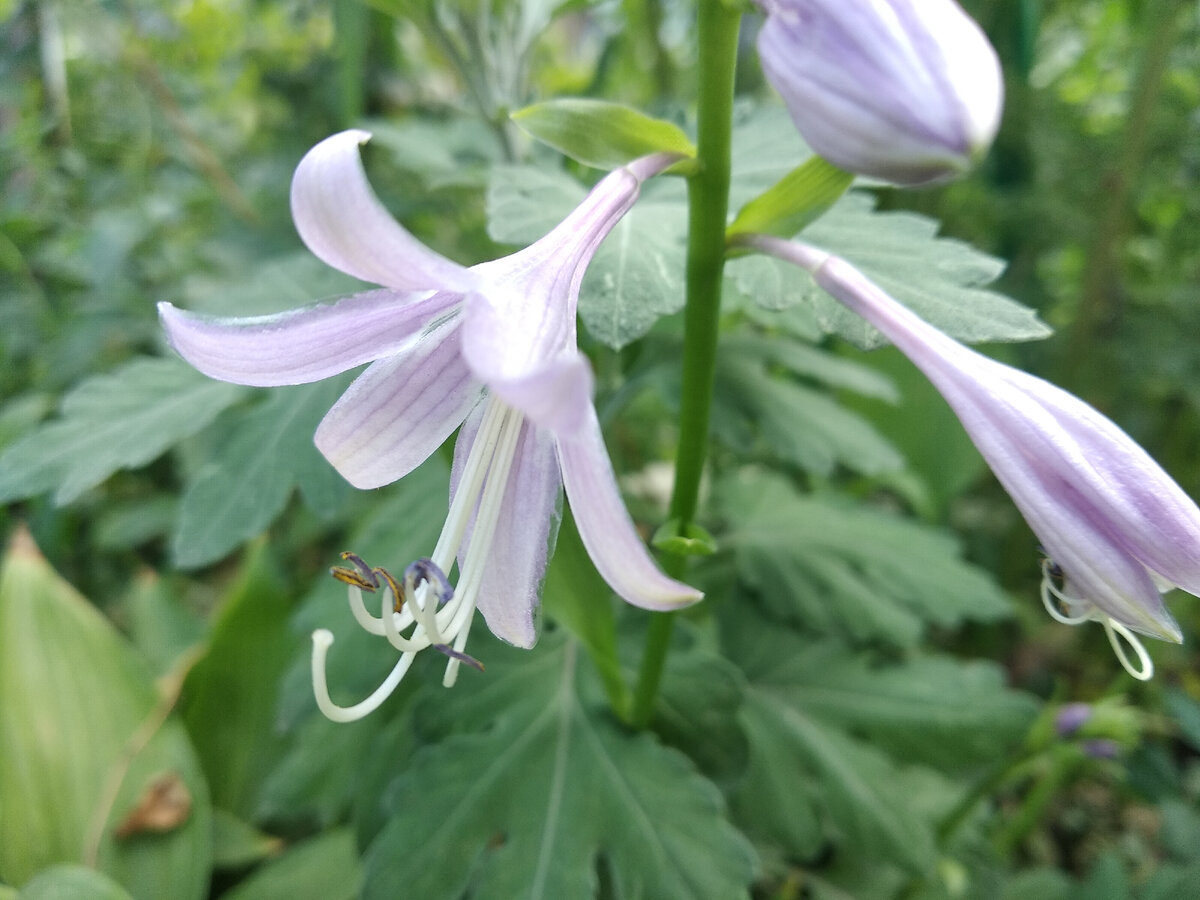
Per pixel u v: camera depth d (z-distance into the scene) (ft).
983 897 0.57
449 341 0.27
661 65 0.82
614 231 0.33
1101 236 0.79
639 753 0.40
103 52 0.85
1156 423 0.90
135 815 0.54
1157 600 0.23
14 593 0.59
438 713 0.42
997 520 0.90
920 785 0.61
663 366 0.48
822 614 0.53
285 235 0.83
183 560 0.38
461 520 0.27
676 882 0.37
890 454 0.51
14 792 0.55
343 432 0.27
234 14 1.01
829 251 0.33
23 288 0.87
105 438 0.42
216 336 0.23
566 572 0.35
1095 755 0.53
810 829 0.48
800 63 0.21
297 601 0.72
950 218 0.88
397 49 0.84
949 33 0.20
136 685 0.60
